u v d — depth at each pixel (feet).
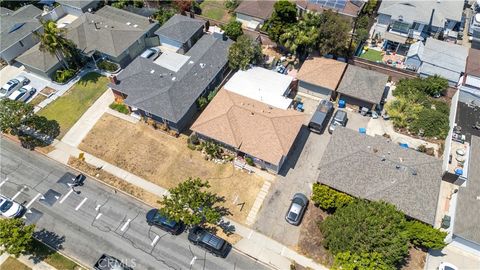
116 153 170.30
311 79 186.91
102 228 144.87
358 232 123.34
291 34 192.65
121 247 139.13
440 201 148.15
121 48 207.31
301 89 195.62
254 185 156.15
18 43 217.15
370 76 185.16
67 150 172.24
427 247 133.39
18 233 128.98
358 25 220.23
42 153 171.42
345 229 124.98
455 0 218.79
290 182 156.66
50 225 146.30
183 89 180.04
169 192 147.33
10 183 160.76
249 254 135.85
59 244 140.77
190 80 185.06
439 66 192.03
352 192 139.64
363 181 140.87
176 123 169.17
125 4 248.52
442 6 215.72
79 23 220.84
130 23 226.38
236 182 157.38
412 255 133.49
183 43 215.51
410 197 135.13
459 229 128.16
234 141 157.48
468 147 157.07
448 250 134.92
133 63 198.49
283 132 158.61
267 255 135.44
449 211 144.36
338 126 163.84
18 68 214.69
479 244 124.57
